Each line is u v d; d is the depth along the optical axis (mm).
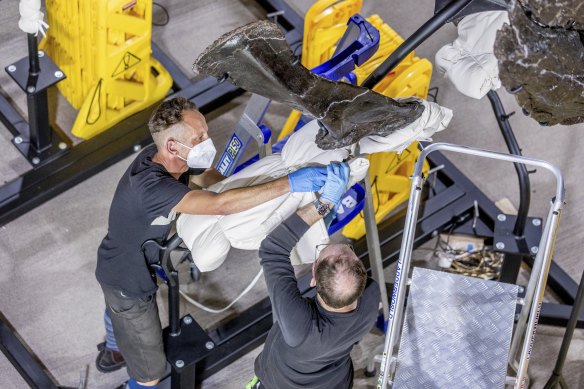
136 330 4965
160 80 6477
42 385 5457
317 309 4352
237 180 4574
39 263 5898
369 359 5598
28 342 5645
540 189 6473
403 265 4613
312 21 5785
